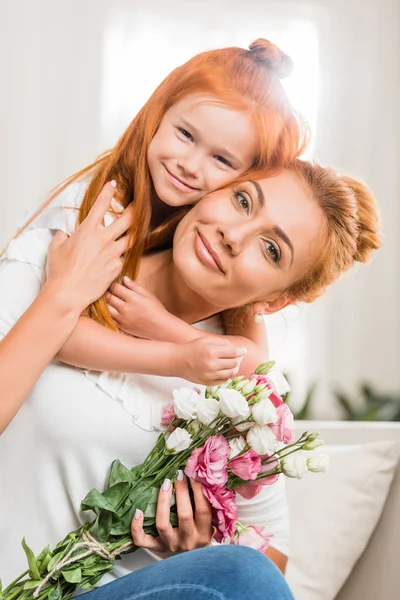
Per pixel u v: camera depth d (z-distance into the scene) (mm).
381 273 2885
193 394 1164
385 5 2883
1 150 2602
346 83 2867
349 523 1720
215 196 1305
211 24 2732
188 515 1167
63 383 1234
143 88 2678
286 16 2816
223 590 1008
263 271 1295
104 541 1155
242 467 1156
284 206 1290
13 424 1229
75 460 1229
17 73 2615
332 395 2840
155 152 1336
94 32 2662
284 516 1411
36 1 2633
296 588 1669
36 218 1422
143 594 1062
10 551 1229
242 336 1425
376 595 1715
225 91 1317
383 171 2873
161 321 1286
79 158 2637
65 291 1203
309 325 2838
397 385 2869
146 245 1374
